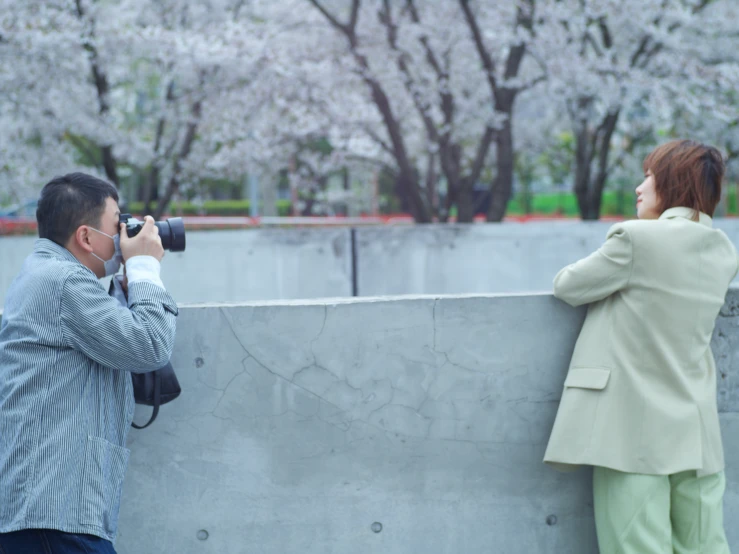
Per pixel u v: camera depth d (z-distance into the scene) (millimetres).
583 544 2625
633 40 12578
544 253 8164
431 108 12336
